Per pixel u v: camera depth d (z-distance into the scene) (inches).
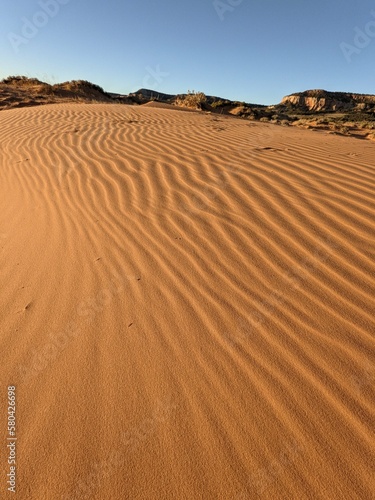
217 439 61.9
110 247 128.3
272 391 70.7
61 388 73.1
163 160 219.3
